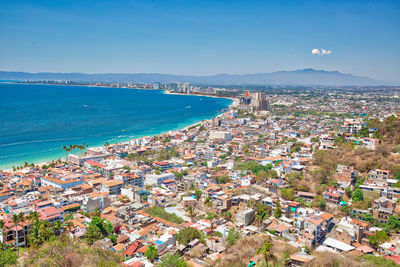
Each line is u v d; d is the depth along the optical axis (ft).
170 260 325.21
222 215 492.95
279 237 397.39
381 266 308.81
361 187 526.16
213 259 339.98
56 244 346.95
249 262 321.11
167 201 567.18
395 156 626.23
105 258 335.88
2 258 320.50
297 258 306.35
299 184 574.56
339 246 363.76
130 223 459.32
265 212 467.11
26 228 377.71
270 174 630.74
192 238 391.86
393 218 422.41
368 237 391.24
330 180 573.33
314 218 415.23
